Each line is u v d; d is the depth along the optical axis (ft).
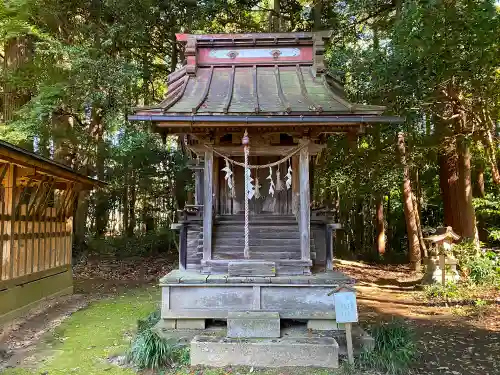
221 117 19.89
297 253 22.53
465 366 18.62
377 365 17.01
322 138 24.43
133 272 47.39
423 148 41.11
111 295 34.76
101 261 52.01
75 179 32.30
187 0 43.37
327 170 49.93
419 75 29.78
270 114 19.89
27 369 17.12
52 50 36.81
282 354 17.19
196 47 25.55
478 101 30.94
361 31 46.75
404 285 41.93
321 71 24.25
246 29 53.21
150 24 45.11
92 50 38.34
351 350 17.11
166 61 54.44
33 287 27.89
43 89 37.91
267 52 25.98
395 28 28.40
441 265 36.22
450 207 44.62
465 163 40.96
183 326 20.29
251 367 17.01
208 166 22.61
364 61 33.83
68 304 30.55
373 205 78.23
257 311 19.89
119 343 20.66
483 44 24.52
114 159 55.11
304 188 22.09
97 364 17.74
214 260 22.11
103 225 71.97
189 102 21.85
